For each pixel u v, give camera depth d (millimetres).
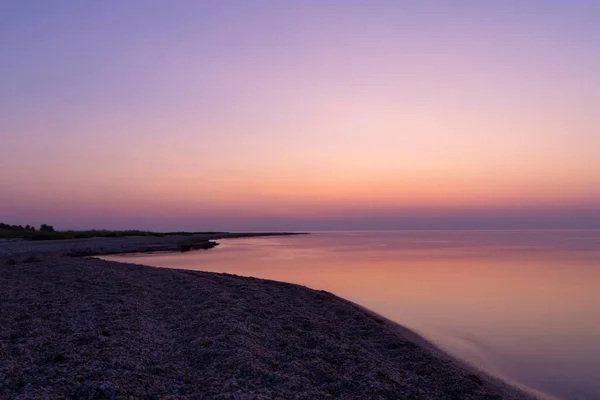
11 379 6605
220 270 28656
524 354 10625
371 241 84188
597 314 14883
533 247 56281
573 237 105000
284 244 71375
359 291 19734
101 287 15250
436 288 20562
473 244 66688
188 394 6566
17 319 10484
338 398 6914
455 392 7977
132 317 11047
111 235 68438
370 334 11500
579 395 8312
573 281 22688
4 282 15930
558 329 12938
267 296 15203
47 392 6090
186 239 78000
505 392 8273
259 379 7199
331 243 74812
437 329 12930
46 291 14188
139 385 6637
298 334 10406
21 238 49719
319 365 8234
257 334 9914
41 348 8258
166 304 13344
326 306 14531
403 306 16312
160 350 8680
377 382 7668
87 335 9039
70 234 60156
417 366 9242
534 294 18812
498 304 16625
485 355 10562
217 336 9344
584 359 10305
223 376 7246
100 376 6828
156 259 37688
